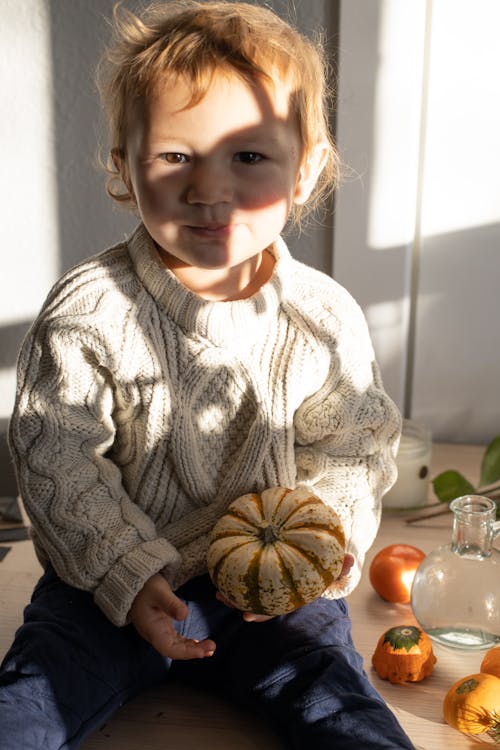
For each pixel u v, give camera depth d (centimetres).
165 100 102
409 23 148
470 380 169
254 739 107
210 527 117
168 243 107
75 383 113
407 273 161
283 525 107
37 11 150
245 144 103
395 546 133
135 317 113
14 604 129
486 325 166
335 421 118
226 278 115
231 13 109
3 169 159
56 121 156
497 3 149
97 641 107
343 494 120
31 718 98
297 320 117
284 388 115
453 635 118
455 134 156
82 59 152
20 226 162
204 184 103
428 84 154
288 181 108
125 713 111
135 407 114
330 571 105
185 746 106
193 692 116
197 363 113
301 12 149
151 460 115
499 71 152
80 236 162
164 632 105
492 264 162
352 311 122
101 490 113
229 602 107
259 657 110
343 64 150
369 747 98
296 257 162
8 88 154
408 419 161
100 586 108
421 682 116
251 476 116
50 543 111
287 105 106
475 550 119
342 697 103
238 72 102
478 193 158
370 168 155
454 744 106
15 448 115
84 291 113
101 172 158
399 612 129
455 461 166
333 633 112
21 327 168
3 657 118
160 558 108
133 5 149
